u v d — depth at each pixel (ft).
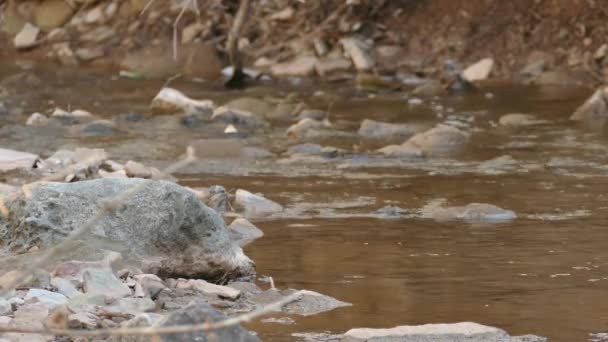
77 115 79.10
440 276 39.27
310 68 99.81
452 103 85.05
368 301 36.17
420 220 48.98
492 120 77.71
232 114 77.15
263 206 51.52
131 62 103.19
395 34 103.09
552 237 45.21
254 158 65.26
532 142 69.15
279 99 87.61
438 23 103.04
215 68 102.17
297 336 32.42
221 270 38.96
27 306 32.68
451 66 96.78
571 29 98.99
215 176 59.57
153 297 35.83
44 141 70.49
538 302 35.91
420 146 67.87
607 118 76.69
